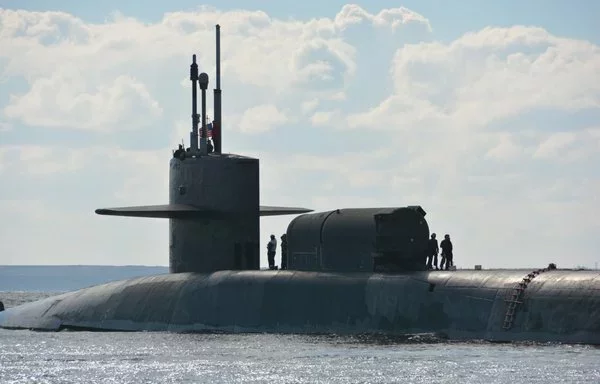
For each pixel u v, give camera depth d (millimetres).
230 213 194625
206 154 199375
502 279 164875
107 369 158250
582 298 155125
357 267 180125
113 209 186000
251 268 196250
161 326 196000
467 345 161625
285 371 149625
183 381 146750
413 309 170250
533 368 142875
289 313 181750
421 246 178625
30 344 188250
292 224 189500
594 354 149500
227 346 173375
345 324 175875
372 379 142250
